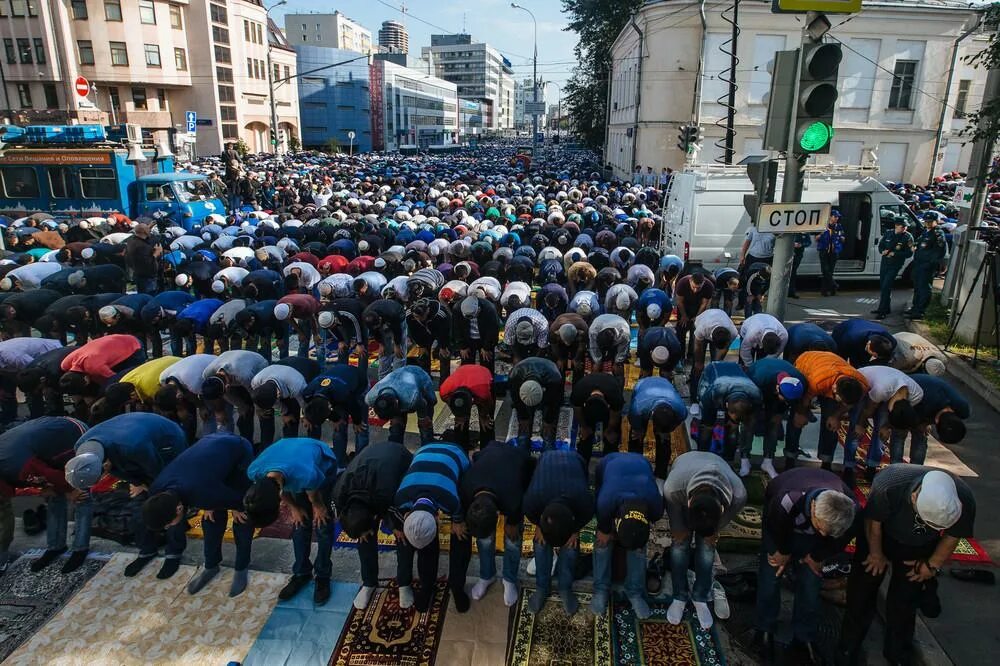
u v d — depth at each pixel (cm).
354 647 452
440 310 808
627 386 876
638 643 454
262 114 6234
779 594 448
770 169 640
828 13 579
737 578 506
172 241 1380
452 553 471
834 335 720
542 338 744
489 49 14450
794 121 609
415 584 505
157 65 4988
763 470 647
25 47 4528
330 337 881
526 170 3656
